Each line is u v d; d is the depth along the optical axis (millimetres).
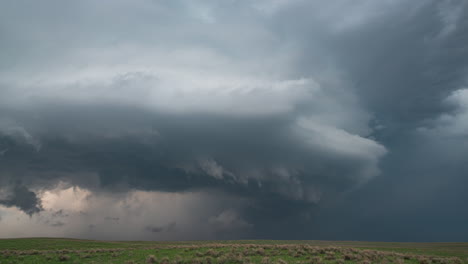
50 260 36875
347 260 36094
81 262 35312
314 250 42000
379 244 144625
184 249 45406
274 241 144500
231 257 34469
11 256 41469
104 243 96938
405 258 39969
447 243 152125
